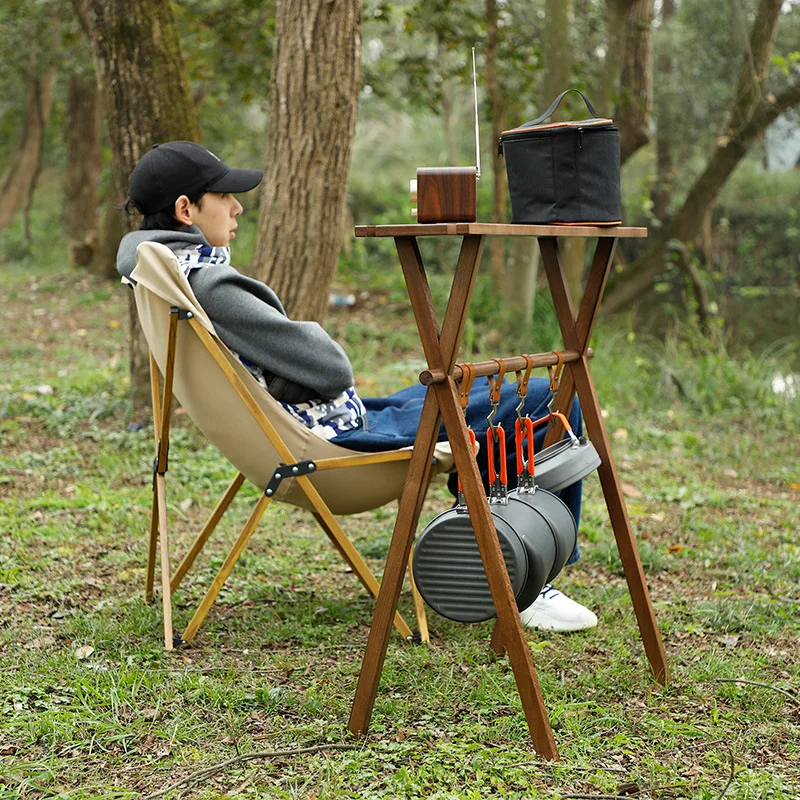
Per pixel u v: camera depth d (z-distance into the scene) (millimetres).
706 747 2469
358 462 2957
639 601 2848
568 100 9992
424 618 3135
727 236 17484
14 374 7734
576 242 10055
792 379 8125
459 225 2209
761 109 11219
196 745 2432
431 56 14445
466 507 2477
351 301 11102
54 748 2404
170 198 3061
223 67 10594
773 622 3373
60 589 3525
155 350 2990
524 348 9172
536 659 2996
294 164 5430
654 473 5613
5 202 18578
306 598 3551
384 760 2354
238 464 3059
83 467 5293
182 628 3188
